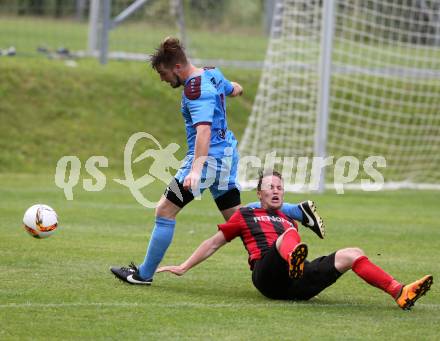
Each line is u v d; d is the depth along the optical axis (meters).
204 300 23.58
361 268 22.56
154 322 20.69
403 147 72.38
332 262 22.73
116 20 79.94
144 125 72.56
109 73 77.44
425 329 20.48
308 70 67.69
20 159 65.25
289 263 21.61
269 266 22.86
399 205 52.38
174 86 25.27
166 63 24.73
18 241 33.94
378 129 73.56
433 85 74.81
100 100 73.81
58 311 21.61
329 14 55.94
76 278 26.42
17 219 40.53
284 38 61.94
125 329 19.94
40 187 55.81
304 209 25.28
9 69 73.69
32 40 91.00
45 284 25.23
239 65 86.94
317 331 20.05
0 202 47.25
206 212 46.19
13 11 99.56
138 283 25.62
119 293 24.22
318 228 25.33
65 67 76.81
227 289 25.47
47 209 27.59
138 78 77.81
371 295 24.91
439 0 63.72
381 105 75.38
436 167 70.19
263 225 24.36
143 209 46.56
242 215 24.61
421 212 49.06
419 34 65.12
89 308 22.05
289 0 60.94
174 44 24.78
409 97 76.06
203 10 107.69
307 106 67.94
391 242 37.19
